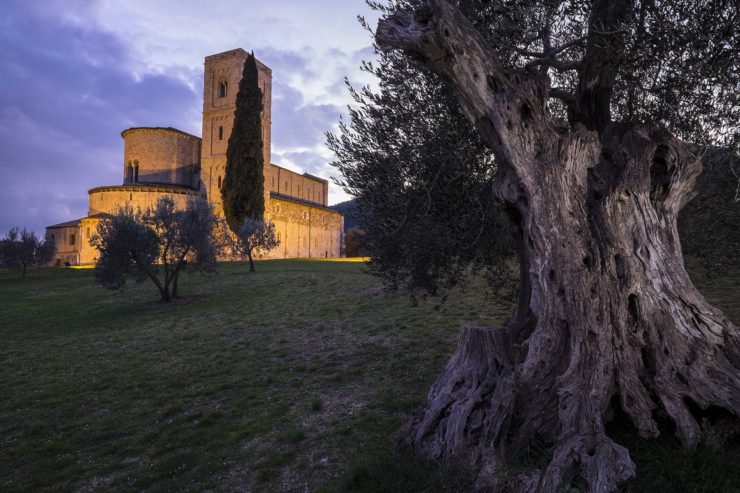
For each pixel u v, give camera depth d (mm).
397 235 9305
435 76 8711
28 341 23422
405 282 10445
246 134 66000
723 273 8469
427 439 6410
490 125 6480
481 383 6621
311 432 8922
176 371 16031
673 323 5926
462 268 9750
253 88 67125
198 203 36281
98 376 16062
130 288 40125
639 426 5496
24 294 39906
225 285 39406
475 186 8555
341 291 31812
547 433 5730
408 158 8688
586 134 6441
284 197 87688
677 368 5719
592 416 5441
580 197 6277
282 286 36781
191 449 9000
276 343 19047
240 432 9461
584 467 4852
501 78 6234
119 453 9305
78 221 86688
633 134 6645
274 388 12859
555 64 7254
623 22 6188
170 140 84938
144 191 73500
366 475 6184
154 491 7262
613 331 5852
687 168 6500
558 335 6043
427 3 6105
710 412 5621
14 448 9977
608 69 6785
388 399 10234
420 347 15617
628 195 6262
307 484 6680
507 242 9062
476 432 5938
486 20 7734
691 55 6090
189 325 24984
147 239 32688
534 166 6281
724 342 5949
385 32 6555
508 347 6961
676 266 6273
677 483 4754
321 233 100062
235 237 64250
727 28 5918
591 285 5953
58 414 12281
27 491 7852
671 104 7383
